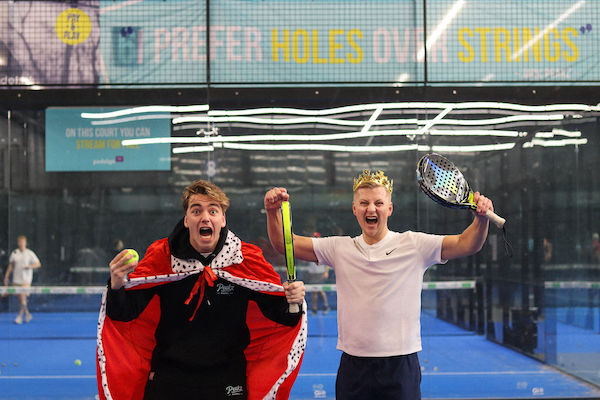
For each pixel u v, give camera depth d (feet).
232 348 7.74
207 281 7.42
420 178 8.03
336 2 16.96
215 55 16.84
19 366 16.47
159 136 16.81
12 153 16.70
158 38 16.83
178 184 16.83
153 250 7.76
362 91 17.01
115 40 16.78
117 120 16.80
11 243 16.62
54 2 16.71
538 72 16.99
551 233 17.11
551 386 16.62
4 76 16.69
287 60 16.94
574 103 17.04
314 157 16.98
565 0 16.98
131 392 7.64
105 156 16.80
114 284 6.95
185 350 7.45
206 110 16.87
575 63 16.98
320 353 16.60
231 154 16.90
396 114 17.06
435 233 16.98
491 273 17.03
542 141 17.06
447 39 16.97
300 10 16.96
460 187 8.04
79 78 16.72
